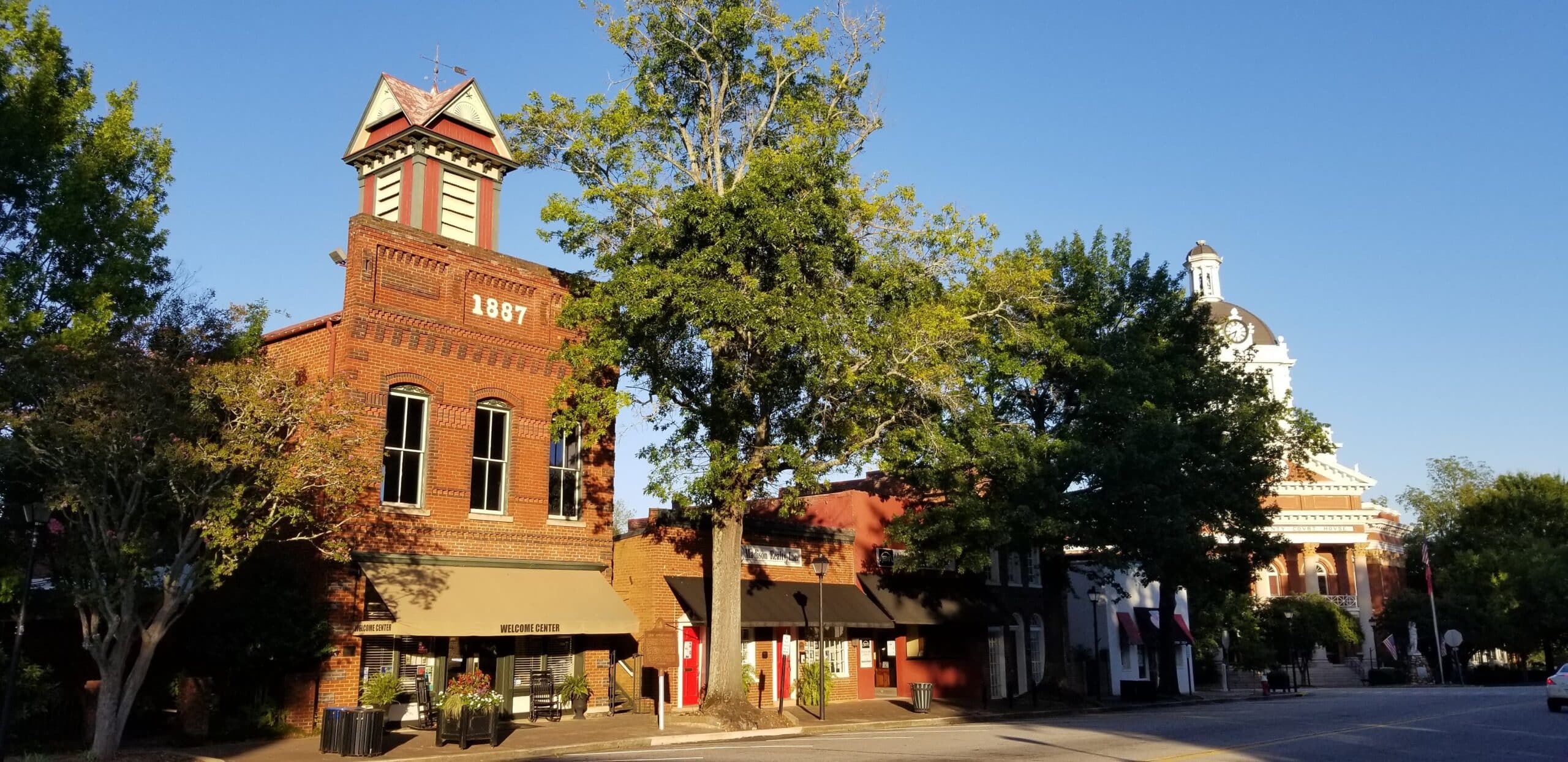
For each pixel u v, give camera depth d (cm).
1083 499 3197
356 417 1952
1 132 1870
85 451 1622
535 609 2323
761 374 2361
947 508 3089
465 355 2394
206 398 1711
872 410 2417
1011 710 3150
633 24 2523
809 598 2986
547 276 2588
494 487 2439
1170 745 1977
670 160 2575
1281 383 7956
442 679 2298
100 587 1681
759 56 2598
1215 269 8700
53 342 1723
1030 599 3994
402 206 2612
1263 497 3934
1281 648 6316
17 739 1833
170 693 2014
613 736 2094
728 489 2406
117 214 2017
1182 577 3659
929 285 2552
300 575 2125
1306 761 1723
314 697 2055
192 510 1767
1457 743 2069
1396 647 6881
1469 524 7706
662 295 2172
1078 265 3584
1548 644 6912
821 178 2252
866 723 2608
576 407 2525
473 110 2734
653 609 2641
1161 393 3406
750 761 1653
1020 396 3534
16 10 1989
